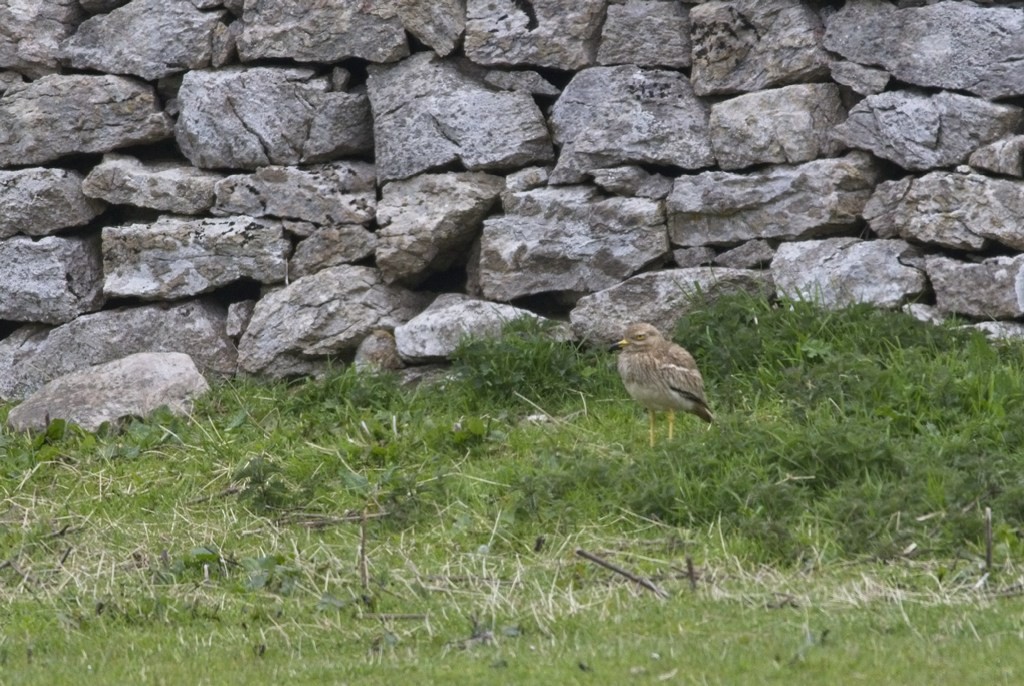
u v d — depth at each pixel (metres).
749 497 29.44
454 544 29.58
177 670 24.44
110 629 27.16
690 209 37.03
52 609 28.02
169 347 39.91
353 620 26.75
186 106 40.06
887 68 35.84
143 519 31.97
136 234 39.94
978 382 32.53
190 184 39.91
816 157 36.53
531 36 38.12
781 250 36.44
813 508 29.39
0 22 41.34
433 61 39.03
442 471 32.47
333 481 32.72
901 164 35.59
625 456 32.50
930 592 25.92
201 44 40.16
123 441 35.81
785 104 36.41
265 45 39.69
